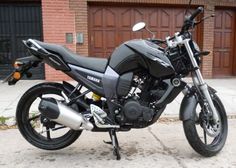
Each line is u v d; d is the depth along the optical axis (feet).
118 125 11.25
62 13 28.45
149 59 10.85
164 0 30.48
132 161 11.52
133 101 11.07
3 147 13.01
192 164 11.26
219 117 12.52
